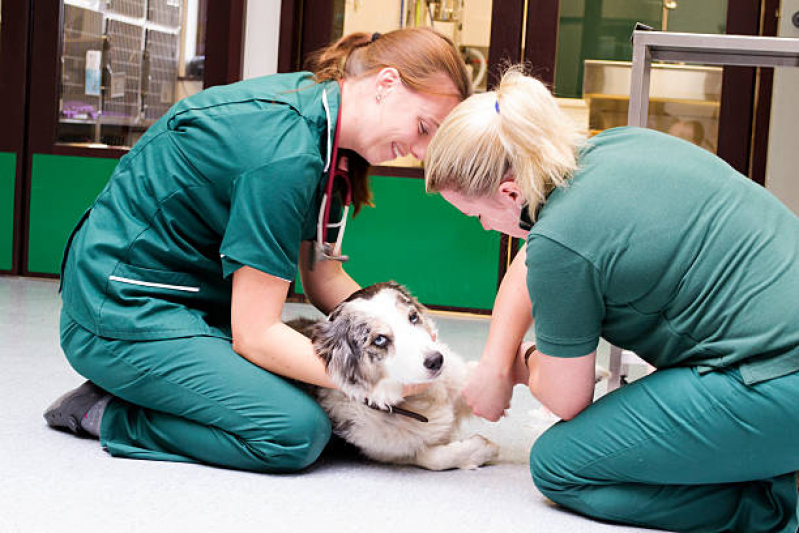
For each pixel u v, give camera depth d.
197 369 1.61
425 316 1.76
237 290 1.62
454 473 1.69
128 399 1.69
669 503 1.36
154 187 1.68
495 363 1.57
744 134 4.04
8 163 4.46
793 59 1.80
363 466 1.72
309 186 1.63
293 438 1.58
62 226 4.46
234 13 4.19
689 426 1.26
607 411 1.35
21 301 3.69
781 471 1.27
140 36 4.34
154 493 1.44
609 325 1.38
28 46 4.41
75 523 1.27
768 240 1.27
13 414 1.92
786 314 1.22
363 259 4.26
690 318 1.28
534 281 1.30
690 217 1.28
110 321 1.65
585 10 4.04
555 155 1.30
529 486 1.62
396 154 1.73
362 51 1.74
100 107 4.42
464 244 4.20
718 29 4.00
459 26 4.11
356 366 1.58
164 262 1.71
